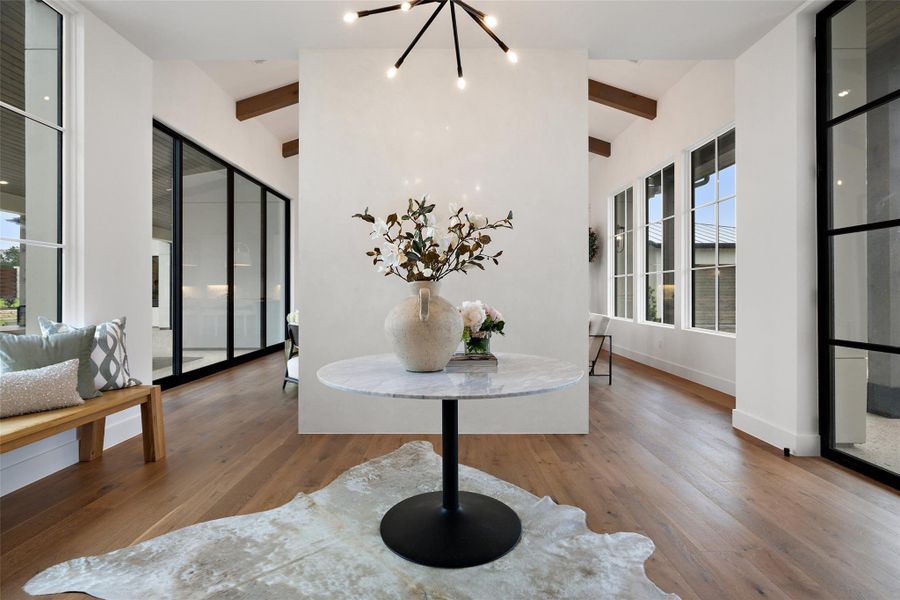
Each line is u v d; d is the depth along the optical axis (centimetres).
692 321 510
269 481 232
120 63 297
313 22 288
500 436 308
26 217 245
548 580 149
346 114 317
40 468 233
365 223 316
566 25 291
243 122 599
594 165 805
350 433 315
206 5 269
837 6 254
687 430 319
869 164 238
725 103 437
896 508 202
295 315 453
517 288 317
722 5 268
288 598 141
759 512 199
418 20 285
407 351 170
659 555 166
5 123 234
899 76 223
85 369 232
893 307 227
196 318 509
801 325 269
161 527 185
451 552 162
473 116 318
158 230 442
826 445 262
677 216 523
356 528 183
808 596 144
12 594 143
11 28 237
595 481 232
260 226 682
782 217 280
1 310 233
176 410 373
